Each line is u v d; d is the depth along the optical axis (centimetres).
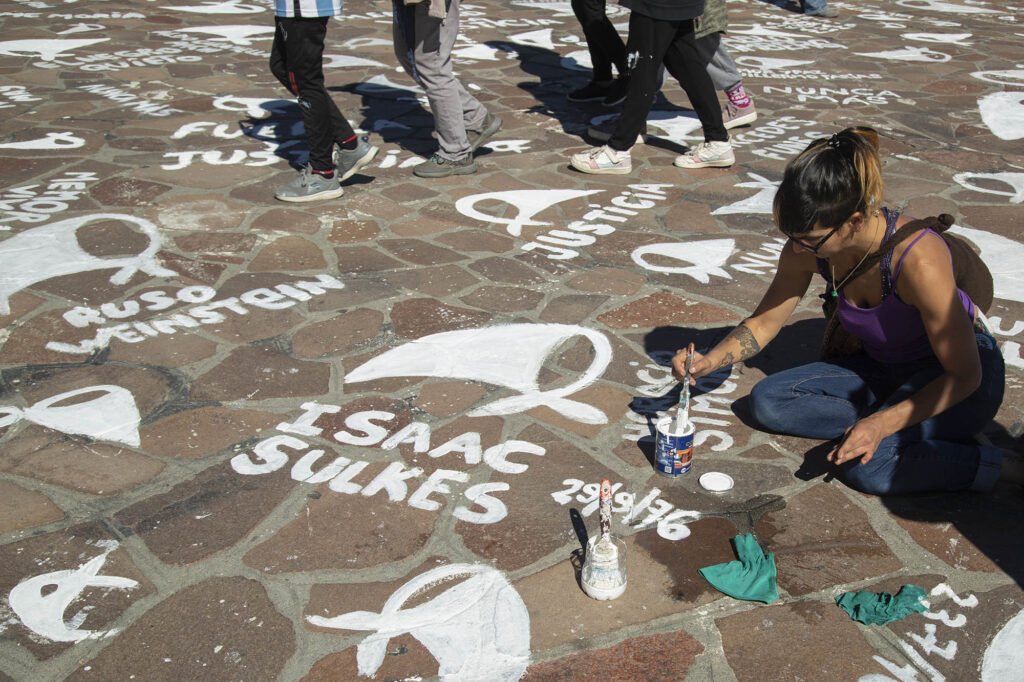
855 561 246
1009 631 224
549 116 670
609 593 231
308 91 468
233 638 221
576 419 309
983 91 762
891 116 684
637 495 272
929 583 239
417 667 213
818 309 387
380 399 319
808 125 659
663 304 391
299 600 232
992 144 619
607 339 362
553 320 376
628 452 293
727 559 247
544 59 846
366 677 210
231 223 466
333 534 255
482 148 596
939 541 254
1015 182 543
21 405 311
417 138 614
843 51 909
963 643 221
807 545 252
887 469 266
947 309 242
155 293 391
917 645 220
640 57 509
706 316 382
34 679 209
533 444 296
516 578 240
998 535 256
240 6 1058
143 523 258
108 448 290
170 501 267
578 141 614
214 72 762
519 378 333
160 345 351
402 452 291
